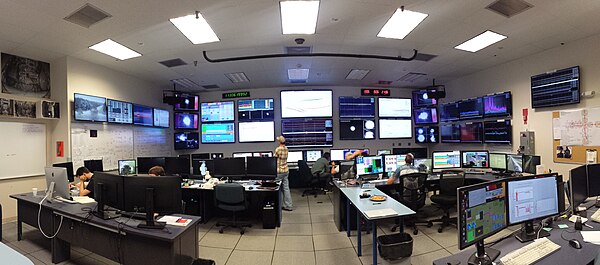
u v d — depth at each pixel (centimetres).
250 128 720
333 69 568
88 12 301
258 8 299
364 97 730
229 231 391
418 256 296
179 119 710
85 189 356
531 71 483
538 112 473
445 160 491
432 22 344
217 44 406
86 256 305
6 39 371
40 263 292
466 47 443
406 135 739
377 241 266
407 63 530
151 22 329
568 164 429
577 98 407
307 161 697
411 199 373
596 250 164
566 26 361
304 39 395
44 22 323
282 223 423
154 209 225
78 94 456
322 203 554
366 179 451
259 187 412
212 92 752
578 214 229
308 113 708
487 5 302
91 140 488
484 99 572
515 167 441
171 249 212
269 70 564
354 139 726
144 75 584
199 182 456
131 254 231
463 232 147
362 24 346
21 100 426
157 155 654
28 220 332
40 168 454
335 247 327
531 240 179
